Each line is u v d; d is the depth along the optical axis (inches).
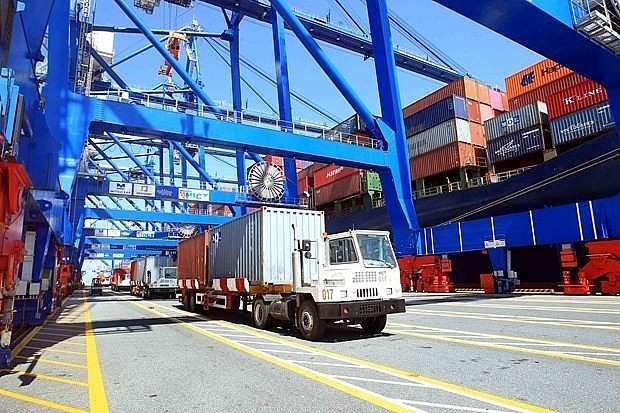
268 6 1547.7
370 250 381.4
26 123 350.0
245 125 808.3
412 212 1037.8
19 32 301.4
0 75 228.1
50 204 460.8
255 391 211.5
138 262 1556.3
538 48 764.0
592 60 801.6
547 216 887.1
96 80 1844.2
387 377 233.5
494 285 991.6
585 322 422.9
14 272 261.4
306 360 288.5
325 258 382.0
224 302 586.2
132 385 231.5
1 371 271.7
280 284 450.9
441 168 1315.2
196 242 733.9
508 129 1195.3
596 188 925.8
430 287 1135.6
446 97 1320.1
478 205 1180.5
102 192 1084.5
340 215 1760.6
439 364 262.4
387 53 1042.1
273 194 1156.5
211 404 191.9
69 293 1596.9
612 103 876.6
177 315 681.0
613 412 167.3
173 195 1110.4
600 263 788.6
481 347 314.8
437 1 644.7
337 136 1111.0
